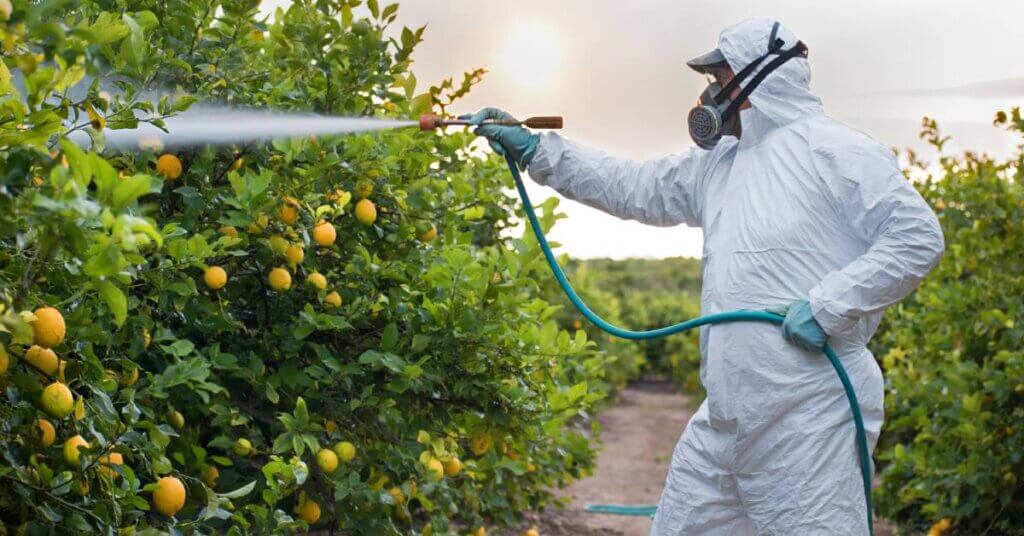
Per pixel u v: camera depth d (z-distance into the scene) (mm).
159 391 2689
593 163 3824
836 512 3207
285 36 3408
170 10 3109
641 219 3840
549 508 7004
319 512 3371
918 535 6027
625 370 14664
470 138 4406
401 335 3574
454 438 3992
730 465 3355
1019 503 5484
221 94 3137
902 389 6270
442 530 3854
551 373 4180
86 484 2256
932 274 6691
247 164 3318
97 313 2541
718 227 3494
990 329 5840
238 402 3324
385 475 3590
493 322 3584
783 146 3389
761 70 3412
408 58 3533
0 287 1971
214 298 3254
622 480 8609
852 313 3158
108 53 2658
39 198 1687
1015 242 5910
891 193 3201
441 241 3912
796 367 3217
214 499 2553
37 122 2016
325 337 3504
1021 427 5352
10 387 2197
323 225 3195
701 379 3539
